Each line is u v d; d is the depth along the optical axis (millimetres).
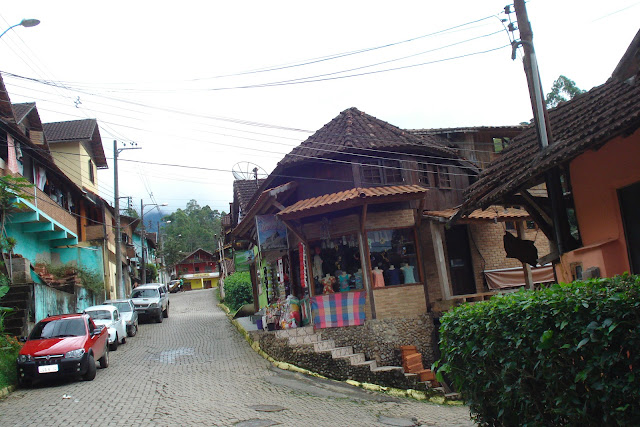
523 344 5930
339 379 15234
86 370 14258
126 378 14867
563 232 9430
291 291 19312
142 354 20172
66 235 28922
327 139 19094
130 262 51781
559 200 9500
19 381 13766
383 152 18125
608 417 4895
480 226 19578
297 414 10805
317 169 18672
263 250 18984
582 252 8766
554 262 9930
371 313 16469
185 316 36625
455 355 7469
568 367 5336
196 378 14789
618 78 9125
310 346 16062
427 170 19312
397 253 17359
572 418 5324
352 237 17312
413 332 16609
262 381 14492
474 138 22453
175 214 102750
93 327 16062
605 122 7824
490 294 17156
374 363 15547
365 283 16656
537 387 5910
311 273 17625
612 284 5055
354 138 18391
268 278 22797
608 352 4793
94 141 37781
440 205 19344
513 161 10492
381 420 10766
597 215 8805
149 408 10883
